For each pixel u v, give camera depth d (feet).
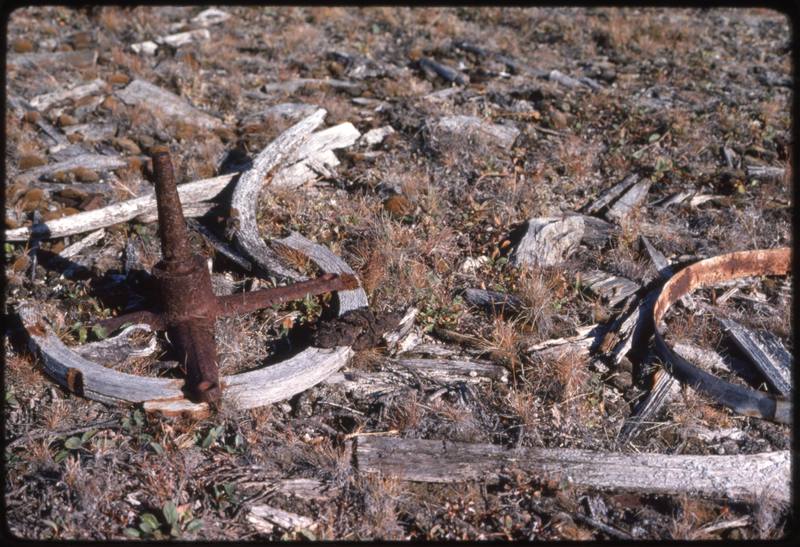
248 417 14.20
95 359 14.66
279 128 24.86
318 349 15.23
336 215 20.63
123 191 21.22
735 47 33.22
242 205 19.66
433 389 15.19
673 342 16.62
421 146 24.27
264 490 12.80
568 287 18.25
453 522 12.48
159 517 12.16
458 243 19.88
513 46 32.71
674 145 24.72
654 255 19.38
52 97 26.05
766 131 25.25
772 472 13.30
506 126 25.58
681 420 14.61
